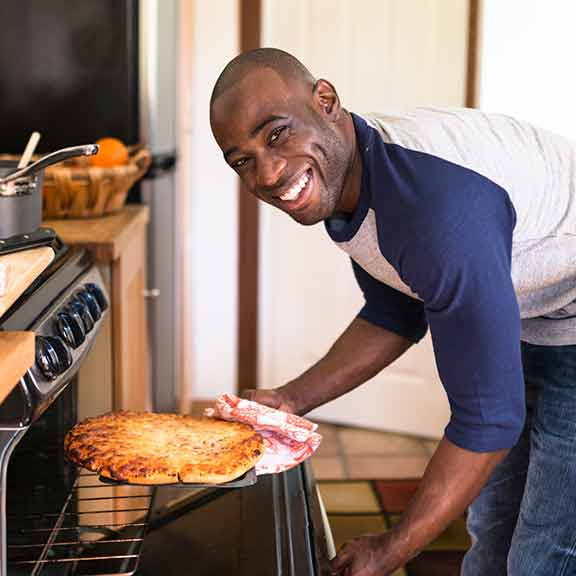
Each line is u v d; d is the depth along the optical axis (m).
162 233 3.09
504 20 3.36
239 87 1.38
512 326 1.40
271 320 4.06
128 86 2.87
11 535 1.40
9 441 1.21
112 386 2.26
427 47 3.56
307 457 1.57
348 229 1.50
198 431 1.54
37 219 1.66
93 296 1.77
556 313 1.76
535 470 1.80
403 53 3.61
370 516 3.08
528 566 1.78
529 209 1.56
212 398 4.12
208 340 4.07
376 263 1.54
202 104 3.88
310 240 3.89
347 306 3.85
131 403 2.50
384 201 1.42
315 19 3.74
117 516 1.75
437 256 1.38
